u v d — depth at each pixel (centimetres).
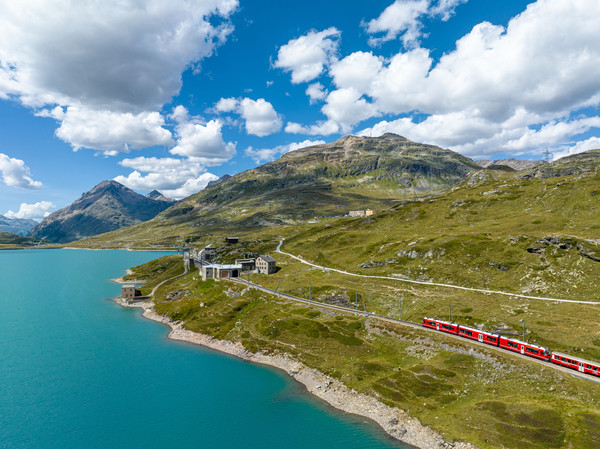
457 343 9219
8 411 7675
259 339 11494
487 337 9131
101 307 17512
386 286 14262
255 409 7756
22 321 14975
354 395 8106
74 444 6494
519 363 7969
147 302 18038
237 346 11475
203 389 8725
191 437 6719
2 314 16100
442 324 10156
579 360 7538
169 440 6625
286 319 12144
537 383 7381
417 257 16350
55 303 18362
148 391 8619
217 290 16425
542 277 12506
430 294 12888
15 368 10000
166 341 12438
